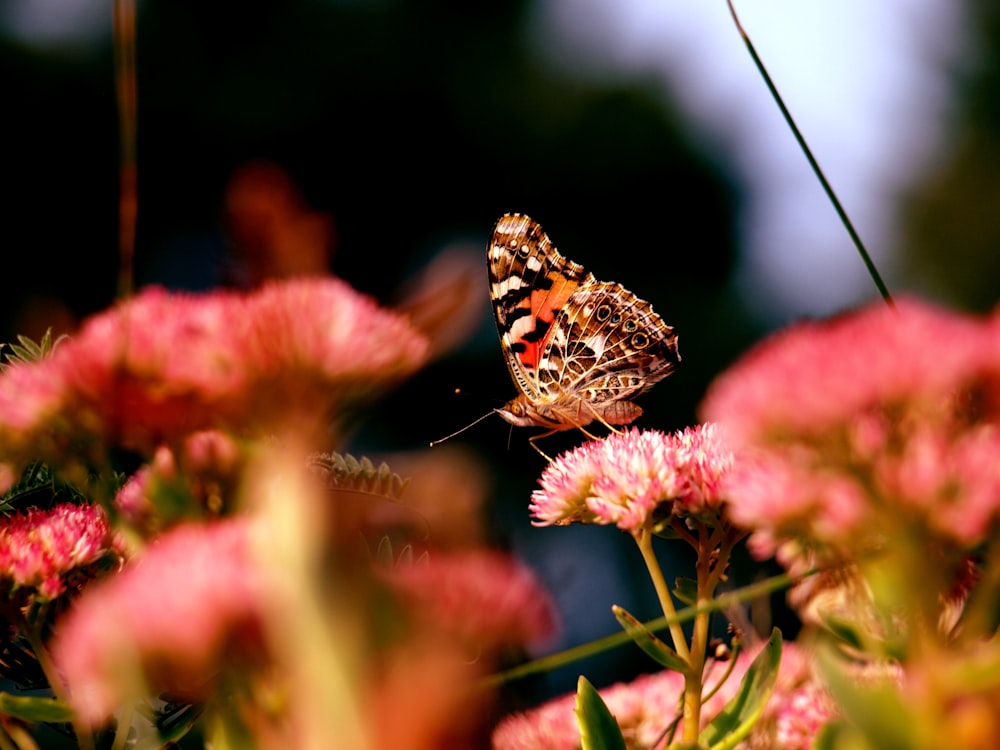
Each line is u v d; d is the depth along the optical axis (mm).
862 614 275
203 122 2340
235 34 2414
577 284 857
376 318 213
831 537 224
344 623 170
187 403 221
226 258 208
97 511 335
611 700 373
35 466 375
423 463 189
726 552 355
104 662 205
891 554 228
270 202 200
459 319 215
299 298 209
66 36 2279
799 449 223
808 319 232
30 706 291
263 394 208
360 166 2451
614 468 374
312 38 2471
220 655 203
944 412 219
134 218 241
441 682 167
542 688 239
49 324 286
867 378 213
